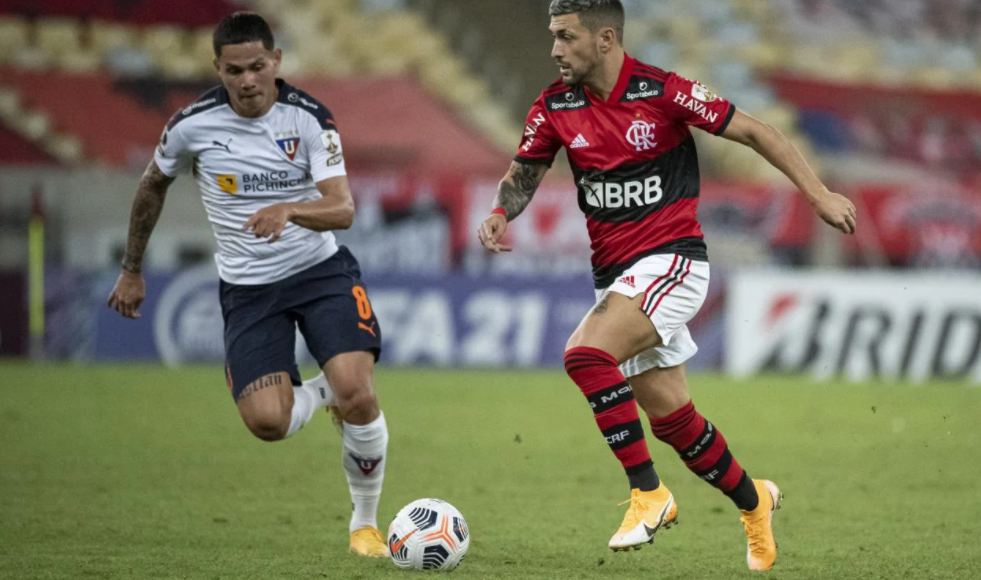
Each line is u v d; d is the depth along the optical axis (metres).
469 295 53.16
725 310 52.19
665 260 16.47
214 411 37.53
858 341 51.47
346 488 24.58
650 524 16.03
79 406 38.22
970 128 82.25
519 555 18.11
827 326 51.69
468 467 27.72
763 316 52.03
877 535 20.08
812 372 51.66
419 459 28.84
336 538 19.45
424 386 45.62
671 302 16.36
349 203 17.23
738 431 34.53
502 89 79.62
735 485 16.84
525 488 24.95
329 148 17.67
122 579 16.08
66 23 72.81
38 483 24.55
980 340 51.03
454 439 32.41
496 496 23.97
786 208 55.38
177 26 75.00
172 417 36.03
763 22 87.75
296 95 17.94
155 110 66.62
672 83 16.39
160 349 53.16
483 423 35.78
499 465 28.06
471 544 19.00
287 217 16.28
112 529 19.91
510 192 17.38
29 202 54.56
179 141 18.03
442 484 25.36
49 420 34.88
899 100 82.81
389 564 17.27
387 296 53.28
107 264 55.09
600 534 20.06
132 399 40.22
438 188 54.38
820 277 51.81
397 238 54.47
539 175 17.56
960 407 40.62
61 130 64.56
